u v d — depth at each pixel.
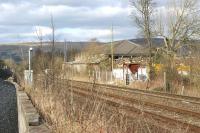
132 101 28.11
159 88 44.06
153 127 16.70
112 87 42.78
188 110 22.61
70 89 14.59
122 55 88.56
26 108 17.19
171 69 44.69
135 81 55.28
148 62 61.50
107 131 11.65
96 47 86.56
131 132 13.27
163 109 23.97
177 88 41.12
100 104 12.65
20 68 69.94
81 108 12.84
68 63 16.39
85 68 49.00
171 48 63.22
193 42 63.38
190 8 64.56
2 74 114.62
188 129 16.77
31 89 28.08
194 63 42.19
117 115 14.44
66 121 11.94
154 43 66.25
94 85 13.34
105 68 76.25
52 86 16.95
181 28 64.06
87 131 11.34
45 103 16.42
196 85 40.28
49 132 11.41
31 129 11.89
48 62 17.66
